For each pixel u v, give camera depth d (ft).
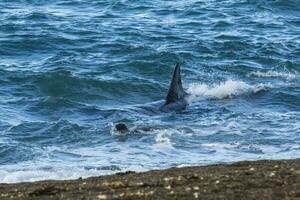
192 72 261.85
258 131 188.65
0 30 317.42
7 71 250.98
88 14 360.48
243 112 213.25
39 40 300.61
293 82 251.39
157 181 108.47
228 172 112.47
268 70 266.57
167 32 322.55
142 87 242.58
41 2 391.65
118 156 166.50
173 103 221.25
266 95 233.76
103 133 187.83
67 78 242.17
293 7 373.40
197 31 327.26
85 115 210.18
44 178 144.77
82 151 172.04
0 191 111.04
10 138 183.83
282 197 97.25
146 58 278.05
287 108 220.84
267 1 379.35
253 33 326.03
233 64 272.10
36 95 232.73
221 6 377.50
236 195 98.48
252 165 118.21
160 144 177.37
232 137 182.91
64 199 100.94
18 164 160.56
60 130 190.08
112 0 391.24
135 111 211.82
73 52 288.51
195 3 385.91
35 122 196.95
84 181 113.39
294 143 176.76
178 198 98.12
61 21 340.39
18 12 360.69
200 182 106.42
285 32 330.54
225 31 328.49
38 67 262.67
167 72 262.47
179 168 119.85
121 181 110.11
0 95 228.43
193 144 176.65
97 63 269.23
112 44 297.74
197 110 215.92
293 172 110.63
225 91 237.25
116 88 239.50
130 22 342.23
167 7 377.30
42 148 174.91
